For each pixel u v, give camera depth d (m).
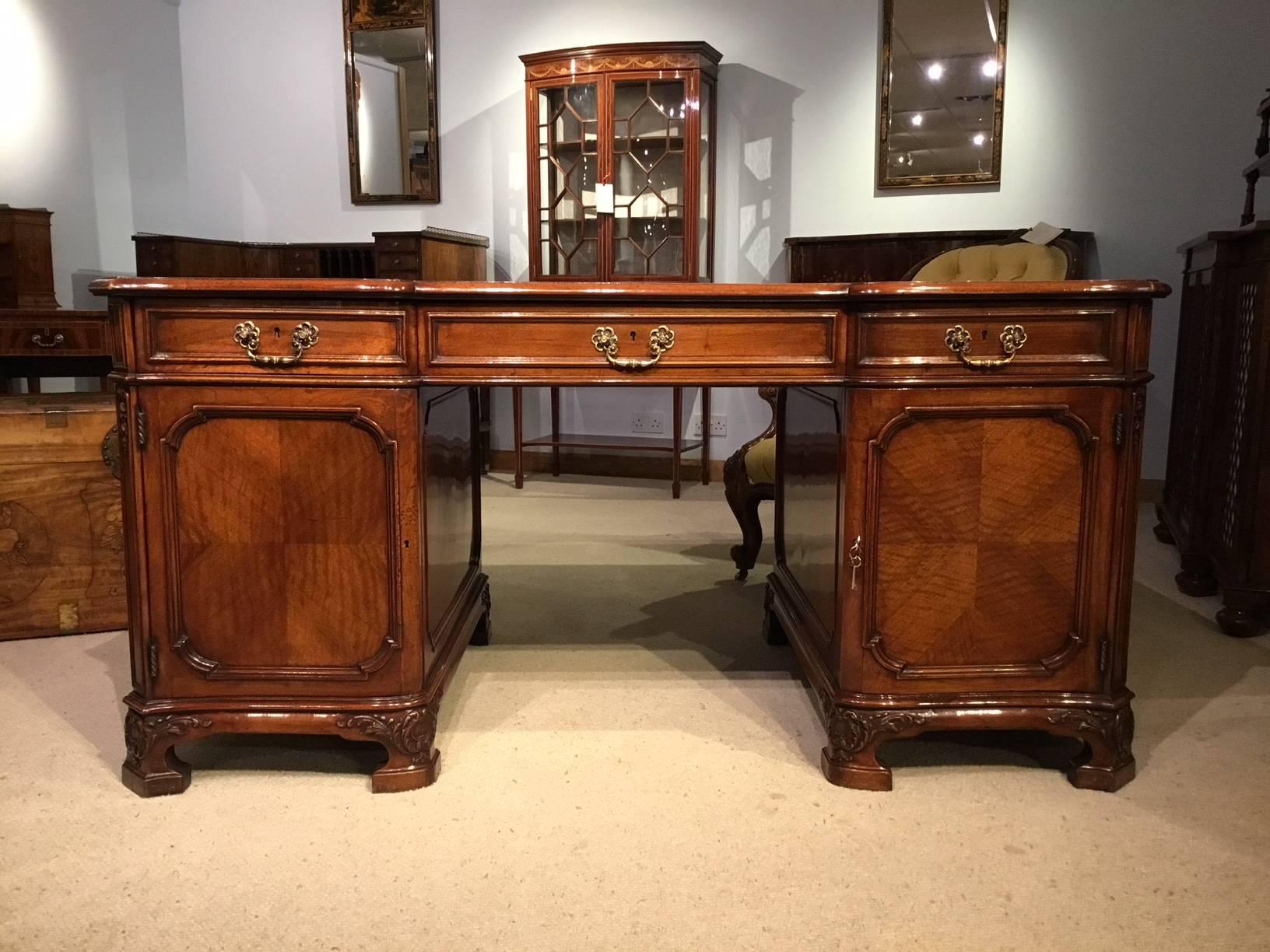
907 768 1.75
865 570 1.65
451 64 5.02
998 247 3.13
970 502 1.64
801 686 2.13
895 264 4.16
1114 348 1.60
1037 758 1.79
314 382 1.59
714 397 4.90
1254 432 2.42
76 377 4.51
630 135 4.45
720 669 2.24
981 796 1.65
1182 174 4.11
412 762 1.67
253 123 5.33
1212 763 1.77
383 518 1.64
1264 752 1.81
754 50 4.58
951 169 4.37
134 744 1.66
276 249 4.93
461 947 1.25
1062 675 1.68
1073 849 1.48
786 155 4.60
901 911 1.32
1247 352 2.51
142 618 1.65
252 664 1.67
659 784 1.68
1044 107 4.23
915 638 1.67
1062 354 1.61
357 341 1.60
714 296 1.59
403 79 5.07
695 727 1.92
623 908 1.33
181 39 5.32
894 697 1.67
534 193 4.62
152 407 1.60
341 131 5.23
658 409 4.97
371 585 1.65
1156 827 1.54
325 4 5.12
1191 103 4.05
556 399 4.95
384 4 5.01
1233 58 3.98
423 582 1.68
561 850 1.47
